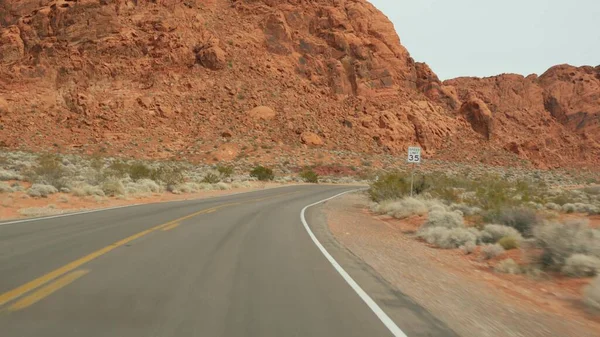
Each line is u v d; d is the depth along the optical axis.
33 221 13.38
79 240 10.23
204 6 98.62
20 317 4.88
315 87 91.44
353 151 77.38
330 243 11.80
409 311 5.83
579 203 27.11
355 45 98.56
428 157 83.56
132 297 5.82
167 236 11.33
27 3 94.12
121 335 4.43
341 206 26.25
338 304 5.94
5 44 82.94
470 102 99.81
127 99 75.19
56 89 76.06
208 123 75.00
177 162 61.41
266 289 6.53
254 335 4.59
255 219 16.44
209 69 84.94
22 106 71.25
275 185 46.84
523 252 10.68
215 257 8.82
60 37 83.00
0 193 20.31
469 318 5.93
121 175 33.12
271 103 82.38
